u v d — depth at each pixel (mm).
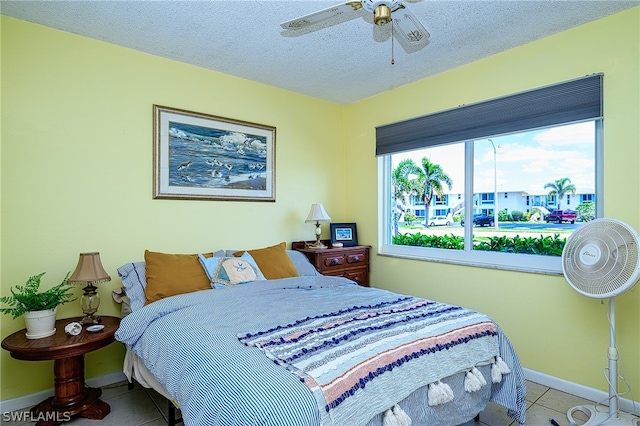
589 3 2090
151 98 2723
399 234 3633
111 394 2371
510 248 2777
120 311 2578
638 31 2109
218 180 3045
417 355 1495
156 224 2738
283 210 3486
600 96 2246
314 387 1158
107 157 2531
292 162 3566
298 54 2742
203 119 2963
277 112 3453
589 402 2264
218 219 3053
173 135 2812
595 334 2285
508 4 2094
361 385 1259
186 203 2885
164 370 1605
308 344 1458
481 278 2855
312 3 2072
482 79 2834
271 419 1051
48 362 2314
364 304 2070
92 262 2199
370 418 1248
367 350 1414
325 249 3350
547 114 2480
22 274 2225
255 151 3277
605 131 2240
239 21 2270
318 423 1091
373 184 3727
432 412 1523
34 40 2266
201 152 2953
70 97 2391
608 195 2234
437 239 3279
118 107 2578
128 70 2623
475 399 1740
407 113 3389
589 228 1981
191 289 2381
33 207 2262
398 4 1604
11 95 2191
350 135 3971
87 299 2203
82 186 2434
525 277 2604
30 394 2248
